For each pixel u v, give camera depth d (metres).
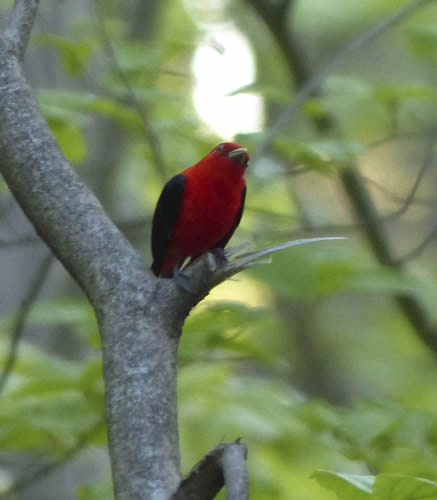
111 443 4.46
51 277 15.37
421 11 14.52
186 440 11.47
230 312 8.83
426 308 13.91
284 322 24.66
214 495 4.11
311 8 21.09
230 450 4.00
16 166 5.09
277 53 15.95
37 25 14.73
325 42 21.95
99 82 11.87
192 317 8.86
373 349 25.50
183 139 12.04
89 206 5.00
